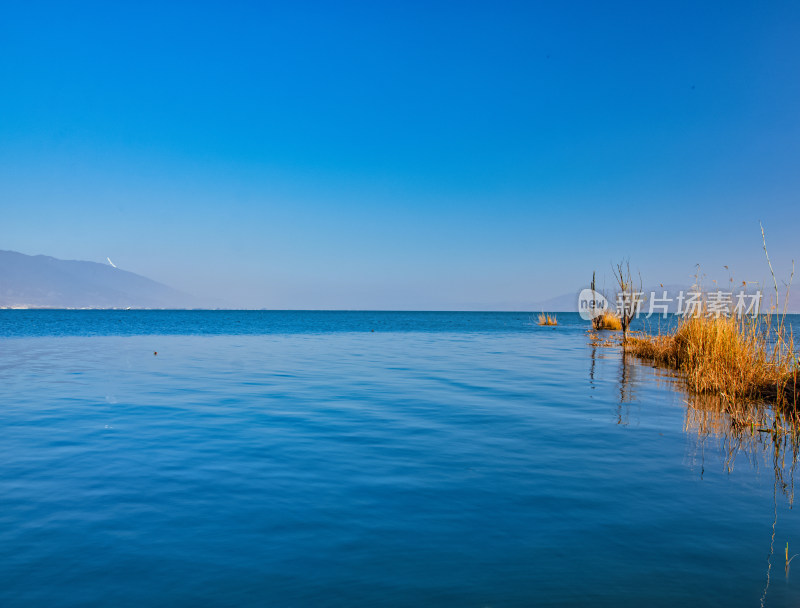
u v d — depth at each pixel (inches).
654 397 454.9
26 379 557.6
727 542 165.8
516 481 225.6
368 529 174.7
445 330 2063.2
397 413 379.2
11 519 182.1
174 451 272.8
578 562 152.1
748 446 288.8
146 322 2947.8
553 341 1299.2
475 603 130.6
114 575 144.1
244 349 994.7
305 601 131.4
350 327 2385.6
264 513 188.4
